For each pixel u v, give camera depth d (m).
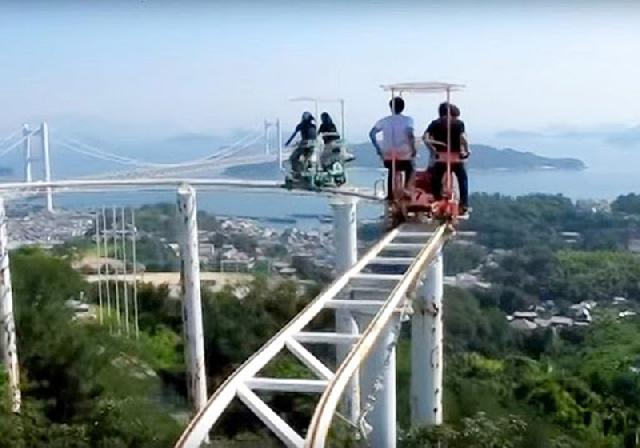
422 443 24.66
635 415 52.22
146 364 45.12
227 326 50.62
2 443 25.84
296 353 12.33
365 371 19.91
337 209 27.84
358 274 16.31
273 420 10.49
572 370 67.75
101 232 75.62
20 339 36.66
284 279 62.53
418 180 20.64
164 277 72.62
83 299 55.19
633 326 88.69
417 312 24.02
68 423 30.58
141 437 29.30
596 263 111.19
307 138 27.86
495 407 43.66
